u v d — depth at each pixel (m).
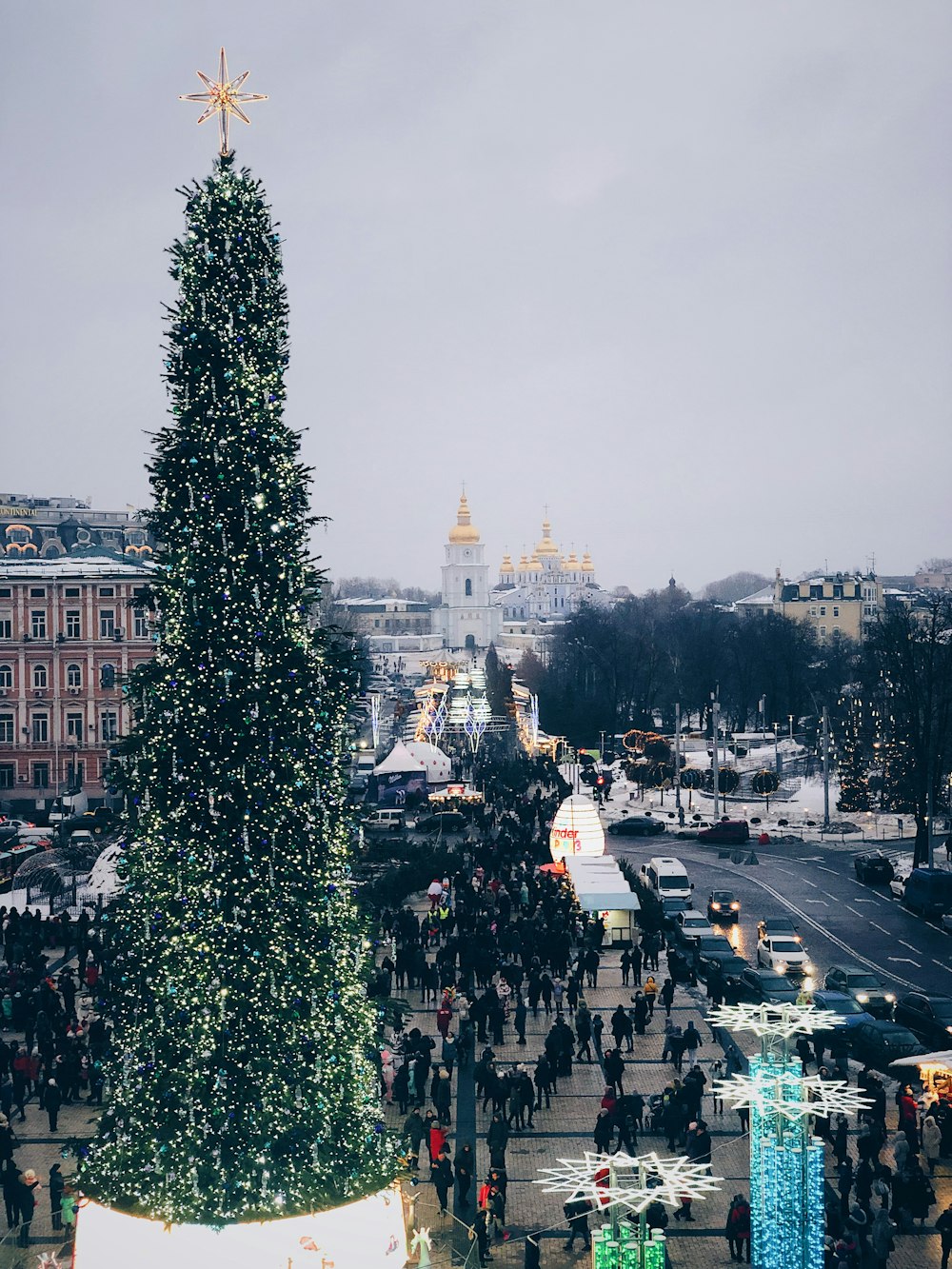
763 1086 28.86
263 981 33.78
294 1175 33.34
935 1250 36.88
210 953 33.84
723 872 95.44
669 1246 37.25
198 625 34.75
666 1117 43.59
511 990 60.19
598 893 72.12
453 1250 37.06
